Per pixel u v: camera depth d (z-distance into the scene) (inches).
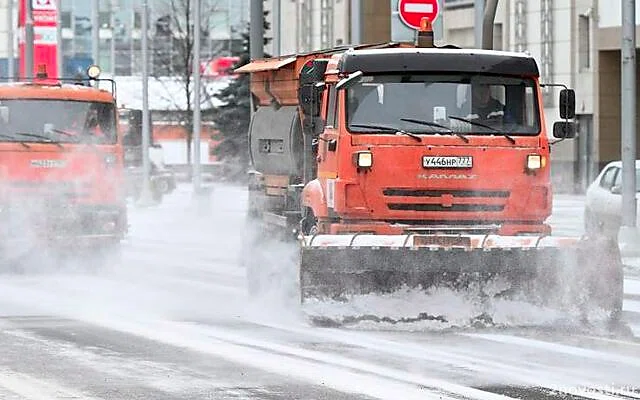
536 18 4980.3
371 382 927.0
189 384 927.0
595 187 2353.6
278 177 1565.0
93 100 1935.3
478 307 1212.5
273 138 1568.7
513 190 1282.0
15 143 1895.9
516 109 1298.0
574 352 1069.1
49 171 1900.8
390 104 1286.9
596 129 4798.2
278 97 1574.8
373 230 1275.8
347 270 1211.9
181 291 1624.0
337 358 1042.7
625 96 2063.2
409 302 1217.4
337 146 1286.9
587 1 4783.5
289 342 1138.0
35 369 1000.9
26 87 1919.3
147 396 881.5
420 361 1023.6
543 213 1286.9
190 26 6510.8
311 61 1434.5
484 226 1280.8
